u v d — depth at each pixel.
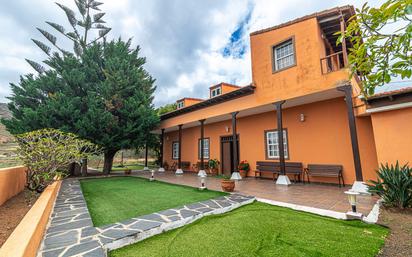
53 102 10.59
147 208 4.74
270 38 8.68
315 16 7.38
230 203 5.00
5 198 5.34
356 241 3.01
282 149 7.94
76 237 3.09
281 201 5.21
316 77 7.12
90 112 11.07
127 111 12.80
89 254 2.58
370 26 1.83
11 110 11.38
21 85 11.59
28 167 5.84
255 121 10.82
